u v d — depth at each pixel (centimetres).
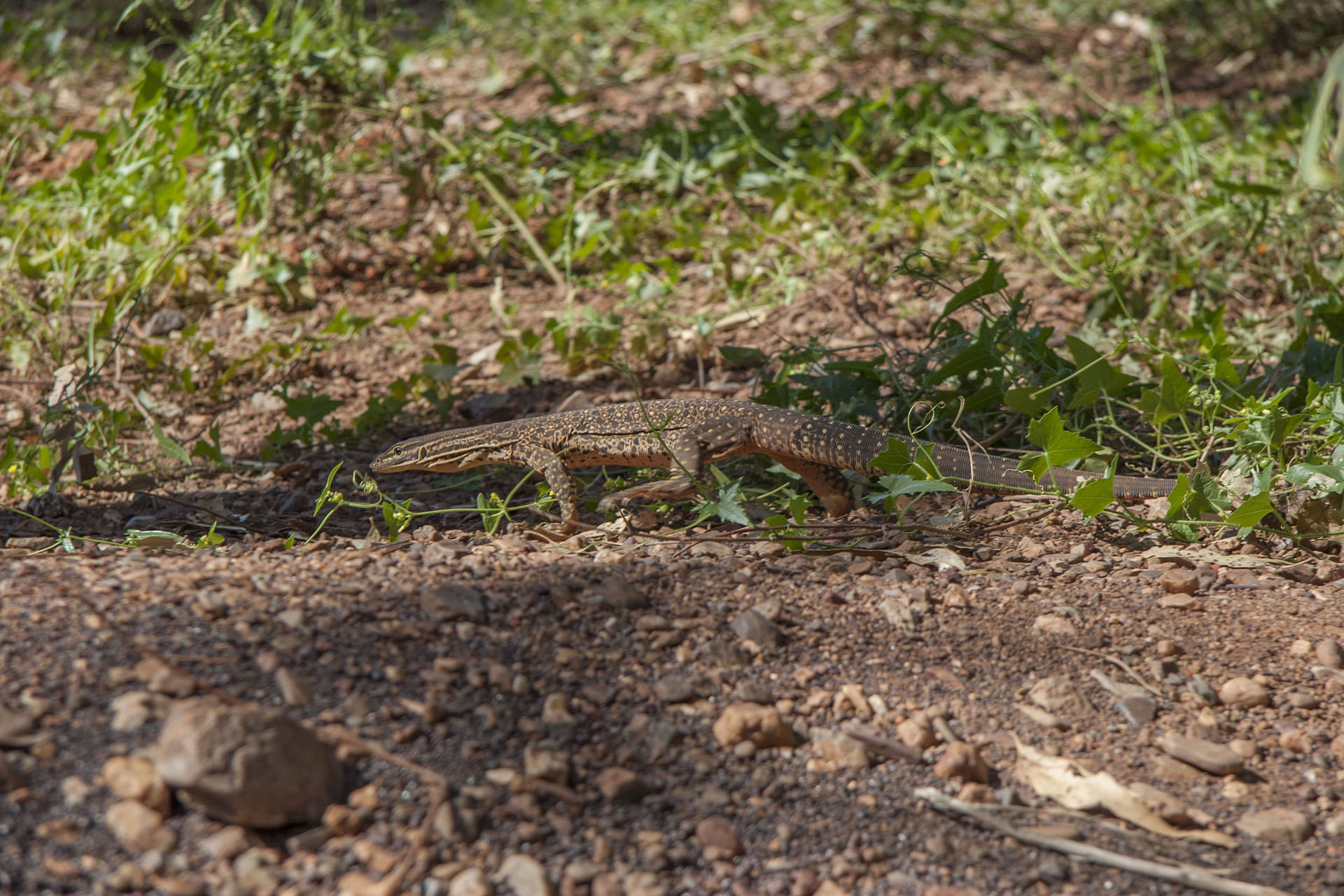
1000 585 462
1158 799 341
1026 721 376
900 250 965
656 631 400
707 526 557
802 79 1460
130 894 274
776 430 557
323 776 304
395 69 1035
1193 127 1118
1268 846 329
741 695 374
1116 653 411
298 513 609
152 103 908
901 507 581
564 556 471
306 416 720
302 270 930
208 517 589
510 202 1072
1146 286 887
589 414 590
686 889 301
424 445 614
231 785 285
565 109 1330
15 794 288
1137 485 533
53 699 317
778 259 984
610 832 314
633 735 351
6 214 982
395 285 1006
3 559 435
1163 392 555
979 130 1166
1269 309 855
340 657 355
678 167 1079
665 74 1461
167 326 912
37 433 730
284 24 1045
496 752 331
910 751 357
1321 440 545
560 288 978
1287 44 1556
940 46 1573
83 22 1573
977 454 558
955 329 688
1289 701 386
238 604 376
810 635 411
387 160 1116
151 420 732
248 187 980
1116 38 1628
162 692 321
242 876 281
